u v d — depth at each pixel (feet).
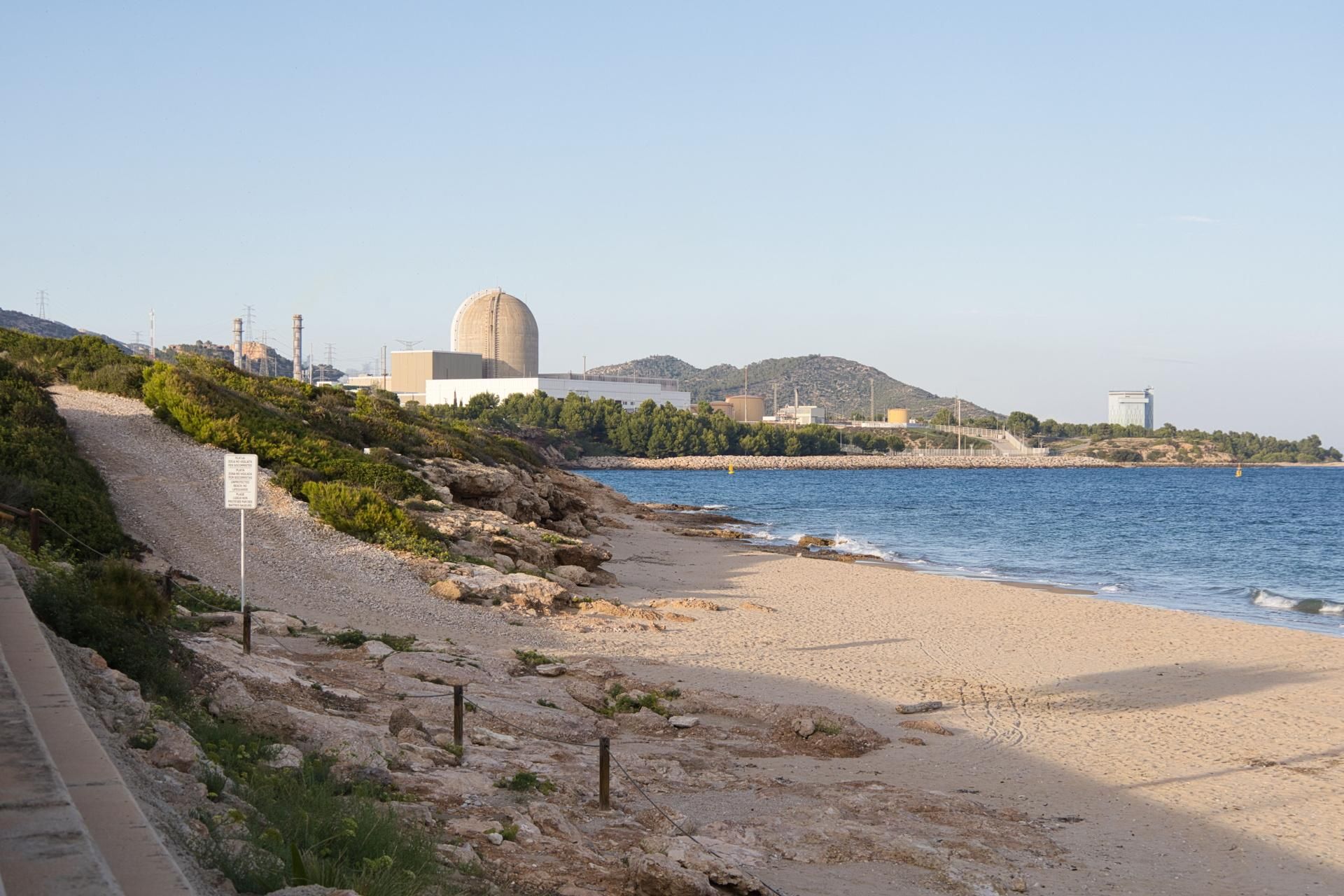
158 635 47.11
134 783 25.03
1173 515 309.42
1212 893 39.65
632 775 49.19
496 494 170.30
